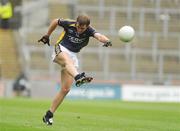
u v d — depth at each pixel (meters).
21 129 30.50
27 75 105.19
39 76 103.94
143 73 109.00
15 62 108.88
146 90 93.00
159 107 65.19
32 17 116.31
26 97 91.75
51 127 32.38
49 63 107.19
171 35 115.69
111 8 118.75
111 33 114.81
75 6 119.00
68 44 32.31
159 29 117.56
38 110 51.38
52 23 32.53
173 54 112.81
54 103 33.31
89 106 63.94
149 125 37.72
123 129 33.72
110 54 109.00
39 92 94.44
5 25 112.31
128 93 93.75
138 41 112.44
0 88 95.19
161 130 33.91
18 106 58.72
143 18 118.56
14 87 95.50
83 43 32.56
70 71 30.89
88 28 32.12
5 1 111.56
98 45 108.81
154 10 119.31
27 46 109.38
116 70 108.06
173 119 44.91
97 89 93.19
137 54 110.62
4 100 72.00
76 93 92.12
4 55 109.75
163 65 110.75
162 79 108.69
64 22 32.09
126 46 111.00
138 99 93.25
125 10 119.31
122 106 66.00
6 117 40.72
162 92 92.50
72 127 33.44
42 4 118.19
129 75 108.06
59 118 41.44
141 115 49.84
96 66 107.19
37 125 33.47
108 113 51.94
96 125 36.06
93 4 119.00
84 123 37.38
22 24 114.62
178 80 108.69
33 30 113.06
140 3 119.88
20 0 115.88
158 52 111.94
